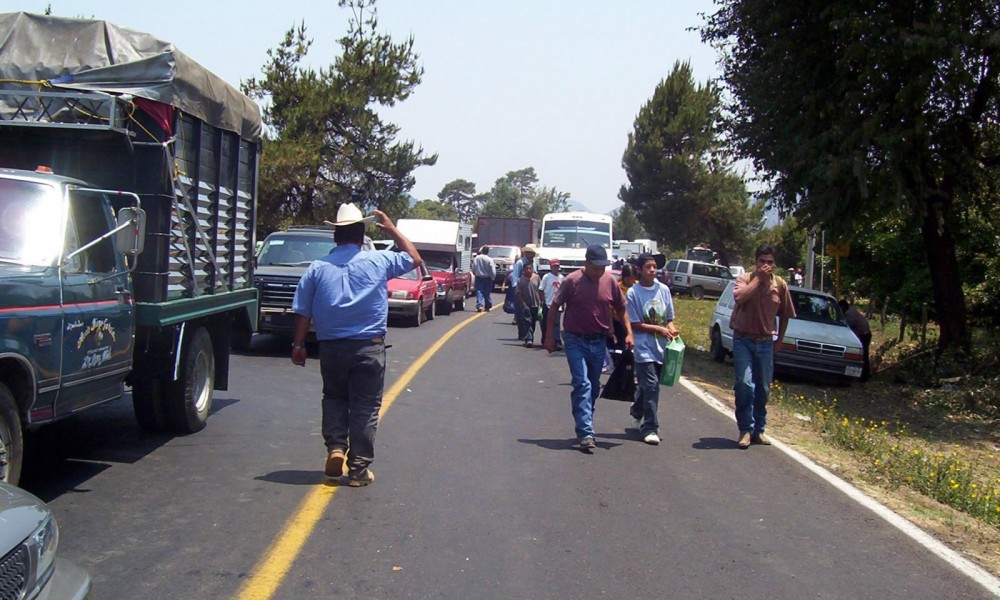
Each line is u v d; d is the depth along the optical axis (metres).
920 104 13.73
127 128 7.51
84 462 7.51
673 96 59.56
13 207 6.28
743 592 5.12
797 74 15.66
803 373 15.63
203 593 4.78
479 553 5.59
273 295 15.16
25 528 3.28
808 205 15.45
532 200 148.88
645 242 54.06
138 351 7.78
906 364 17.22
